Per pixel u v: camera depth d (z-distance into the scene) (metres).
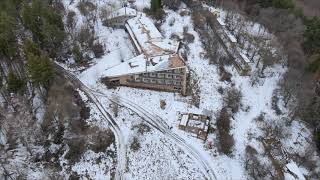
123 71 88.31
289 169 74.56
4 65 85.38
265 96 94.19
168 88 90.19
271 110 90.12
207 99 89.25
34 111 80.25
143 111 84.62
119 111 83.94
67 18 107.75
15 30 91.06
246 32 115.75
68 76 91.44
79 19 109.50
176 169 73.75
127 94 88.50
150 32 101.75
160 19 114.81
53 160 74.00
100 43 102.12
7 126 75.94
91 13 111.44
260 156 78.31
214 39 108.00
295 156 79.50
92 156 75.31
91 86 89.44
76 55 95.44
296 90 92.19
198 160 75.56
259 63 103.25
